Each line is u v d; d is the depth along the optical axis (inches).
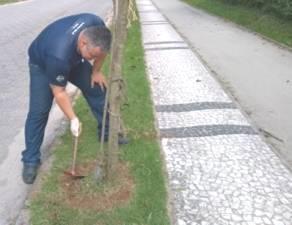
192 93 265.3
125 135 184.1
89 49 134.3
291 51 409.4
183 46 434.0
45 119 159.2
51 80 137.9
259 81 304.3
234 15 653.3
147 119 211.2
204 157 175.9
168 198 145.8
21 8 884.0
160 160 169.6
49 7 929.5
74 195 144.9
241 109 237.9
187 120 217.0
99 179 147.6
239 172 164.6
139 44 423.2
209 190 151.6
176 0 1208.8
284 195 149.6
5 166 172.9
